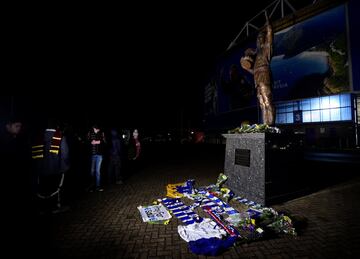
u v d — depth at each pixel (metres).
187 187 6.39
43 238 3.53
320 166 10.34
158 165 11.89
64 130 4.99
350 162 11.59
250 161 5.21
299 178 5.53
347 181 7.02
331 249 3.08
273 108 5.74
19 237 3.57
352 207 4.65
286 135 5.27
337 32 18.08
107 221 4.16
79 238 3.52
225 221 4.00
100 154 6.51
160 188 6.66
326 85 18.94
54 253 3.11
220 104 32.16
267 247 3.15
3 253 3.12
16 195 4.18
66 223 4.10
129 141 11.55
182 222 4.06
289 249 3.09
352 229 3.65
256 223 3.72
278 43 22.58
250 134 5.20
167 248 3.18
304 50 20.41
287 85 21.86
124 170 10.25
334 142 20.64
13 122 4.12
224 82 30.86
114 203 5.22
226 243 3.15
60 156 4.83
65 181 7.66
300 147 5.61
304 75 20.47
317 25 19.38
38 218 4.33
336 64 18.20
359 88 16.95
